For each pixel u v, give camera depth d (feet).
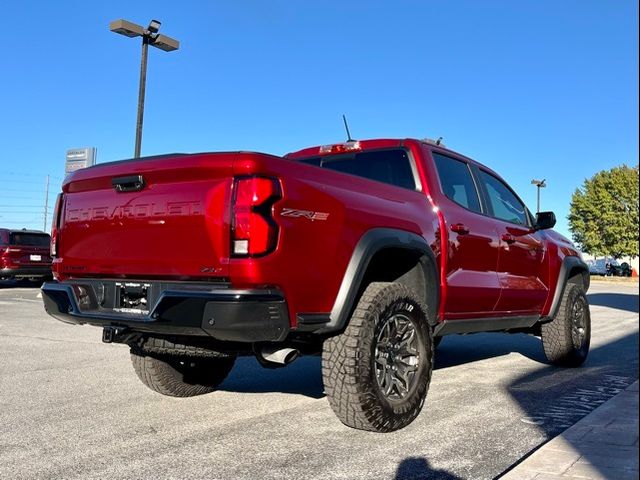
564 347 21.18
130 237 12.50
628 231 184.34
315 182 12.05
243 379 19.35
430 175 16.25
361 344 12.44
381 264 15.15
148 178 12.26
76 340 26.99
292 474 10.78
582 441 12.00
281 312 11.10
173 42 53.93
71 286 13.25
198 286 11.41
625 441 11.96
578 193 197.98
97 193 13.29
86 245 13.41
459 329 16.58
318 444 12.47
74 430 13.46
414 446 12.34
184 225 11.62
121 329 11.98
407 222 14.24
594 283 125.90
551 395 17.08
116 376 19.30
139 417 14.55
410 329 13.78
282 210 11.21
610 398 16.56
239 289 10.92
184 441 12.69
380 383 13.02
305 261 11.57
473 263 16.69
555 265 21.09
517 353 25.90
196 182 11.62
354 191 13.04
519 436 13.07
